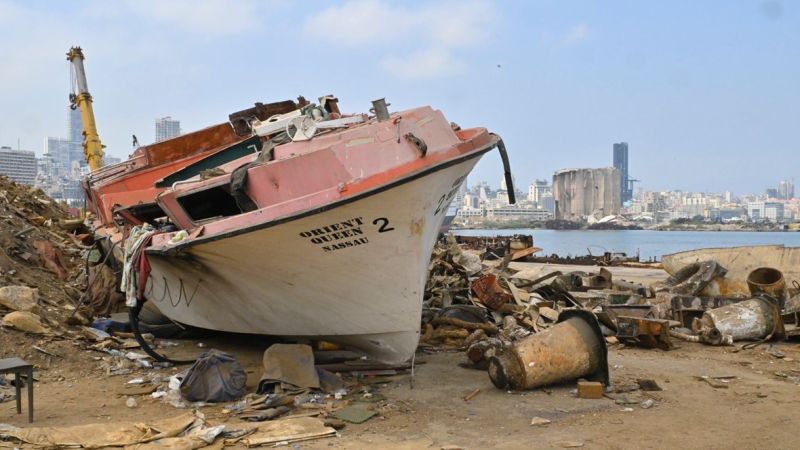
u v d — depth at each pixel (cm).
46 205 1916
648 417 641
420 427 612
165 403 685
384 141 766
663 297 1257
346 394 722
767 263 1525
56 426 605
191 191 852
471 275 1333
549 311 1152
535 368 725
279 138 938
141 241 856
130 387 748
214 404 683
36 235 1372
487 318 1128
